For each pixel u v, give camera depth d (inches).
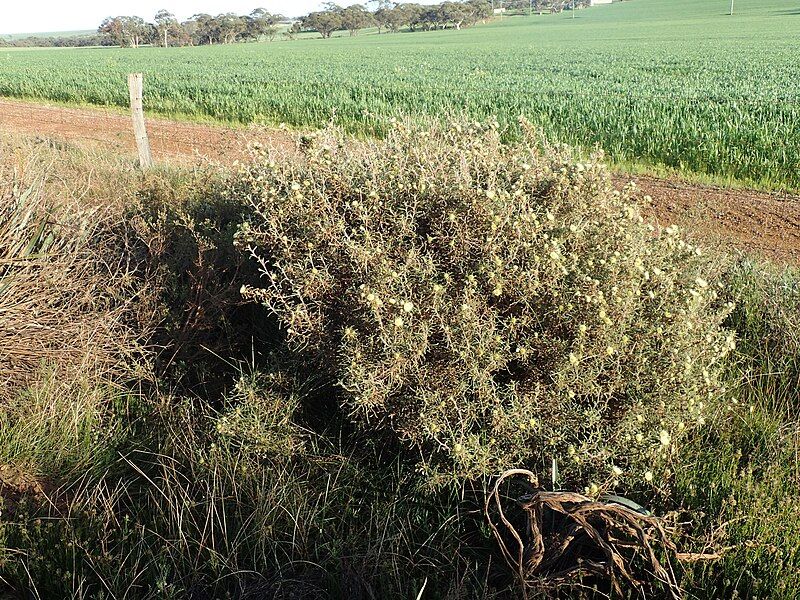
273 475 115.1
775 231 290.8
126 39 4104.3
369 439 119.4
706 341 117.4
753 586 92.8
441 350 112.3
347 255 121.1
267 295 135.6
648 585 94.0
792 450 119.3
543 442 106.4
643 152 441.4
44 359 141.1
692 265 141.3
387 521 105.0
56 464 125.1
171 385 151.0
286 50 2501.2
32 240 145.7
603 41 2292.1
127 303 156.7
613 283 114.7
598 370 106.5
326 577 99.7
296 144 150.3
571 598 94.7
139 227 183.8
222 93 808.3
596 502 93.6
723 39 2049.7
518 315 118.5
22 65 1535.4
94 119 692.1
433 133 158.9
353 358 108.7
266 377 130.9
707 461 117.3
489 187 124.3
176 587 99.1
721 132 426.9
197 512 112.7
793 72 956.0
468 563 97.7
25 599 99.8
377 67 1342.3
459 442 104.3
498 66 1298.0
